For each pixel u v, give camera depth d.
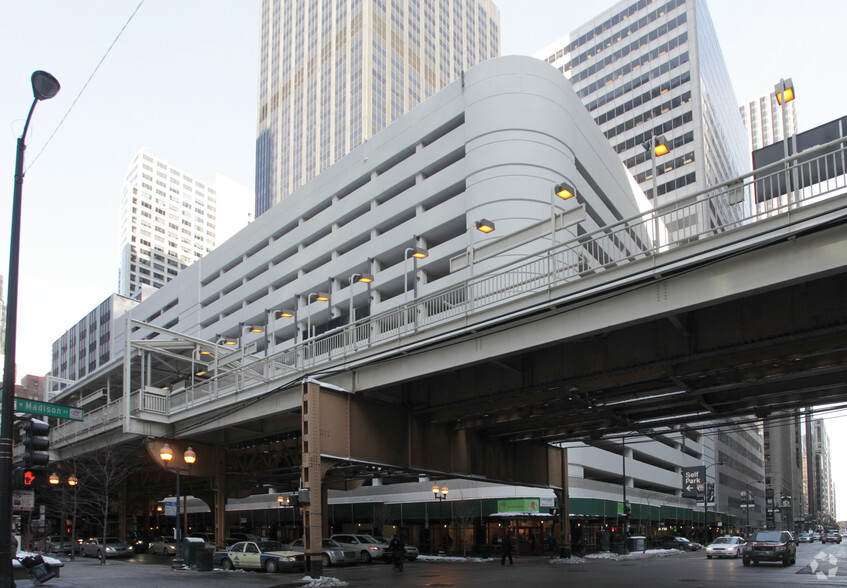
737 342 17.52
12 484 14.48
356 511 61.16
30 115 15.04
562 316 19.38
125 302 144.25
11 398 13.82
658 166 109.88
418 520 57.31
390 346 24.11
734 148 142.00
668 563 39.00
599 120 119.56
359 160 75.31
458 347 22.05
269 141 177.62
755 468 145.62
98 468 42.59
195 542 30.91
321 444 23.39
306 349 29.30
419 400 26.70
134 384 47.72
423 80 165.62
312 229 79.62
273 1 188.50
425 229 63.16
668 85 111.50
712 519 100.31
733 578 25.78
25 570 21.98
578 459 58.09
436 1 176.25
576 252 19.89
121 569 30.00
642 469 74.19
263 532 67.19
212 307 94.69
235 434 35.97
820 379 23.02
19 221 14.64
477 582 24.17
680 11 113.00
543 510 52.16
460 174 61.41
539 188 56.34
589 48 124.69
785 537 35.41
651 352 19.42
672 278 17.06
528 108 58.59
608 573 29.28
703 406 25.78
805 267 14.84
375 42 153.12
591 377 20.83
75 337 161.88
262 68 187.88
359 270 71.88
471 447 31.17
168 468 34.12
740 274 15.86
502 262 52.97
